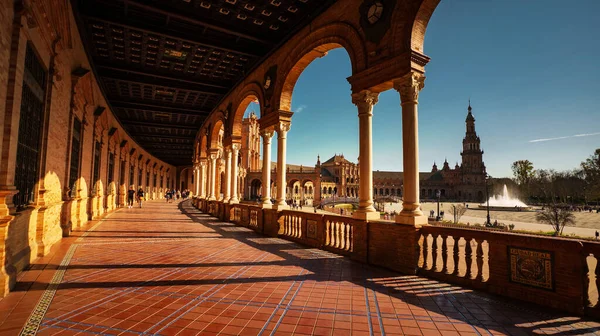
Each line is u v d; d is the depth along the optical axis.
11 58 4.50
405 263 5.79
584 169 71.94
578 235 26.91
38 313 3.60
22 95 5.24
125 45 11.34
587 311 3.82
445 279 5.25
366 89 6.93
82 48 10.02
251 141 72.00
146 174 35.38
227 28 9.88
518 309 4.05
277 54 10.92
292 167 101.56
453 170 117.12
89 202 13.27
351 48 7.38
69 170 8.87
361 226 6.73
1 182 4.33
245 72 13.44
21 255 5.34
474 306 4.14
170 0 8.74
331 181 100.00
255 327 3.37
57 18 6.43
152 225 12.34
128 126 23.53
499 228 28.39
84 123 10.93
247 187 66.88
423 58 6.08
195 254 7.04
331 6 8.21
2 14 4.10
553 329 3.47
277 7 8.94
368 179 6.98
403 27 6.19
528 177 95.56
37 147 6.29
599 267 3.78
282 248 8.08
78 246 7.63
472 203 88.94
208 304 4.02
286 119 10.68
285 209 10.21
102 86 14.12
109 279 5.00
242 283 4.96
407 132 6.08
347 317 3.71
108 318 3.50
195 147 28.50
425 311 3.94
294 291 4.63
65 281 4.84
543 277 4.18
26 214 5.65
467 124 113.88
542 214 32.16
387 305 4.13
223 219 15.41
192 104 19.09
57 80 7.12
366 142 7.02
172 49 11.63
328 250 7.82
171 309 3.82
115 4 9.01
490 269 4.74
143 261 6.25
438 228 5.48
